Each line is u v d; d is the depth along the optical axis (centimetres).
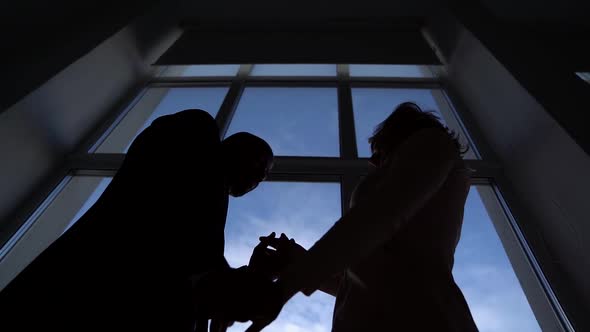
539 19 270
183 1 350
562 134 164
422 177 32
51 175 210
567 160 161
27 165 196
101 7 300
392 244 42
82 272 45
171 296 52
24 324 39
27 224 187
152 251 51
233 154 79
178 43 337
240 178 80
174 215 54
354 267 44
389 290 37
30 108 198
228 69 329
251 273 31
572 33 264
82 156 222
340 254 28
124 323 45
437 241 41
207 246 59
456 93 276
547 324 143
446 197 43
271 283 30
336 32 354
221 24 367
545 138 175
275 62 303
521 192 190
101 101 259
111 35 266
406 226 42
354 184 196
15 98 191
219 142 69
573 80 194
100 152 237
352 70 320
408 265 39
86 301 43
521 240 172
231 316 30
